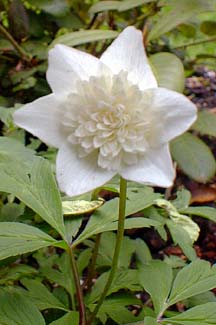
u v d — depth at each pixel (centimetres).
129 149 15
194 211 22
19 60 35
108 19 38
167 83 27
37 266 24
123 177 15
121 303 19
